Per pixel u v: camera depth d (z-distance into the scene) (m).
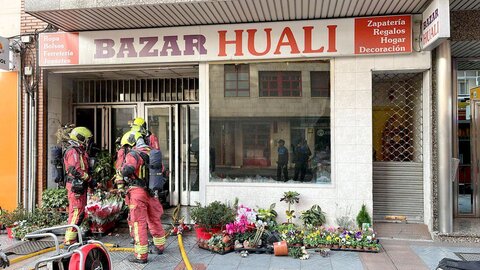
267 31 6.24
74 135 5.98
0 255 3.64
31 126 7.14
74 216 5.84
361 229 5.88
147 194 5.23
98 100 8.35
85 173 5.92
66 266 3.90
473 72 7.97
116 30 6.60
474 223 6.58
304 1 5.42
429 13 5.40
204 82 6.52
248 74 6.50
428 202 6.11
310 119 6.34
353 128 6.11
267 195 6.34
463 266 3.31
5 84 7.21
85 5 5.62
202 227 5.75
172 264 5.02
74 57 6.72
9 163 7.18
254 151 6.50
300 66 6.35
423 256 5.22
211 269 4.80
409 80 6.68
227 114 6.55
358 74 6.10
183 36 6.45
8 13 7.17
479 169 7.15
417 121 6.51
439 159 5.88
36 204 7.10
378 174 6.54
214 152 6.58
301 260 5.11
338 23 6.05
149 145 5.51
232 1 5.41
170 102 8.14
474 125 7.27
